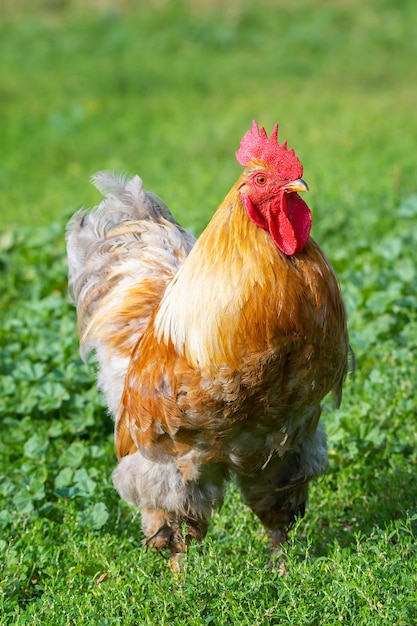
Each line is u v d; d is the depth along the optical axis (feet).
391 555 19.61
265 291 17.94
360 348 30.68
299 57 89.51
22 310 36.14
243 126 65.46
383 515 22.90
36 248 41.19
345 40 93.76
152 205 25.96
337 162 53.47
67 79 81.87
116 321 23.35
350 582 18.47
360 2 103.60
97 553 22.08
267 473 20.83
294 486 20.95
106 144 64.23
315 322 18.13
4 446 27.94
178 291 19.03
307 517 23.82
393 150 56.49
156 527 21.48
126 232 25.16
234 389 18.19
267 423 18.90
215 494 21.06
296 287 18.02
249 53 92.79
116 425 21.77
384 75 82.64
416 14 99.66
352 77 81.97
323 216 42.80
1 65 88.33
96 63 87.66
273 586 19.45
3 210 51.55
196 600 18.99
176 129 66.33
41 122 70.49
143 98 76.79
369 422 26.99
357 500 24.45
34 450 26.76
